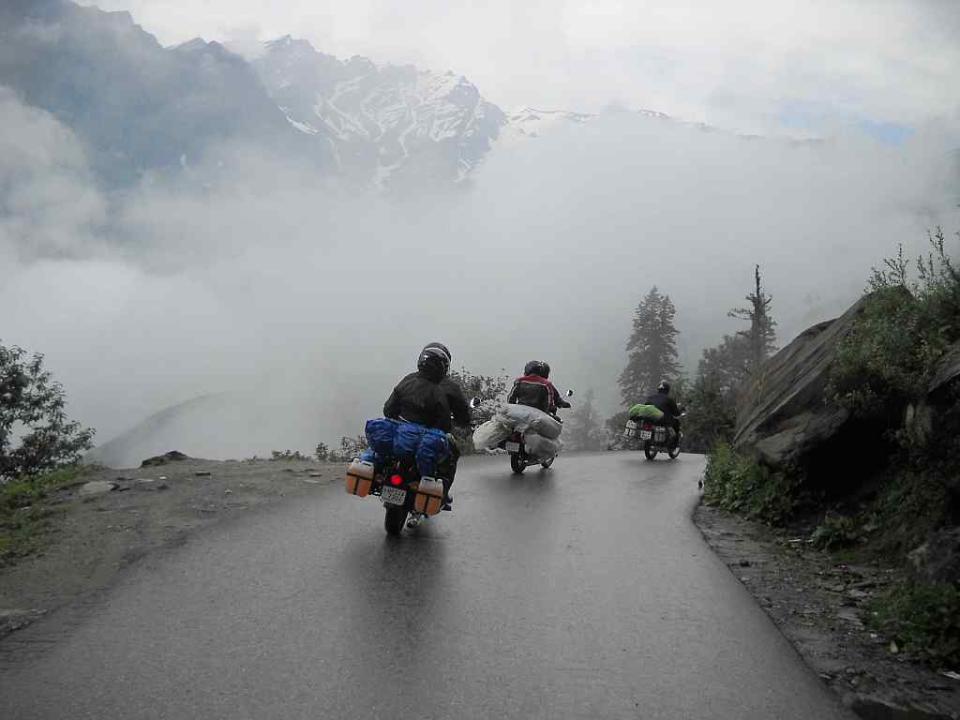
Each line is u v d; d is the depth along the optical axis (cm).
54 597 604
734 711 442
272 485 1067
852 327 1029
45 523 843
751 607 619
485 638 535
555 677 477
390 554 736
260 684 454
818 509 887
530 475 1334
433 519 900
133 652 496
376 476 809
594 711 436
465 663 493
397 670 478
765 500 916
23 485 1055
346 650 505
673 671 492
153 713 418
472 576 675
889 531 757
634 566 727
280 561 703
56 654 492
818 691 470
